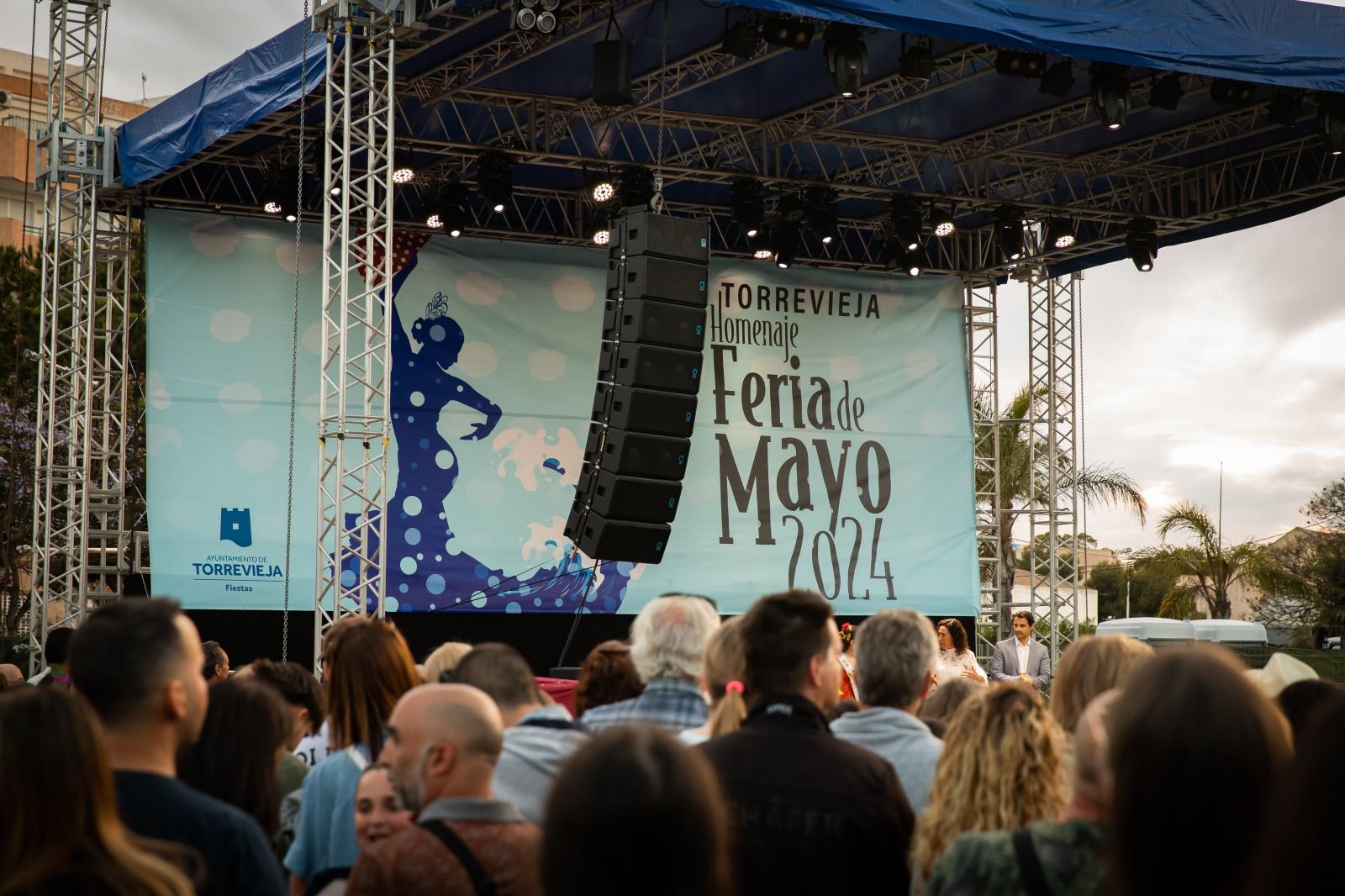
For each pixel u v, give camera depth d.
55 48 13.59
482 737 2.75
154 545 13.17
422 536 14.06
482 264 14.66
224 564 13.33
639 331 12.16
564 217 15.63
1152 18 11.04
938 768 3.14
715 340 15.48
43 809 2.14
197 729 2.83
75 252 13.71
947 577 16.09
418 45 10.96
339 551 10.55
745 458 15.39
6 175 34.09
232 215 13.84
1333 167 14.29
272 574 13.44
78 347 13.47
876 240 16.83
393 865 2.62
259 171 14.26
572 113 13.46
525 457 14.55
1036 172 15.28
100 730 2.23
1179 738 1.97
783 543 15.40
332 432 10.66
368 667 3.78
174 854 2.41
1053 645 16.05
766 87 13.05
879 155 14.82
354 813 3.59
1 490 25.86
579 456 14.77
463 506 14.27
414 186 14.75
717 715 3.51
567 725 3.64
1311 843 1.64
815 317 15.95
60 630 7.25
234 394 13.62
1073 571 16.53
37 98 35.41
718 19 11.67
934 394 16.33
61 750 2.16
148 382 13.41
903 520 15.98
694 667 3.89
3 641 18.42
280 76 11.39
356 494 10.73
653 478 12.36
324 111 12.27
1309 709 3.20
